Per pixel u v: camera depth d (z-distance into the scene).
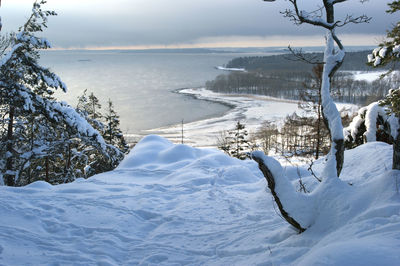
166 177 15.27
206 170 15.77
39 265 6.06
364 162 10.09
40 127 17.61
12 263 6.03
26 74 15.71
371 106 14.21
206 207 10.11
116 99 182.62
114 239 7.50
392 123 6.90
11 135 16.89
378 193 5.58
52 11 15.20
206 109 140.12
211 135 85.50
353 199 5.71
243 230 7.65
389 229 4.46
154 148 20.69
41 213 8.84
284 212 6.22
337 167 6.70
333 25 6.81
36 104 15.23
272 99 158.50
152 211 9.70
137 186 13.12
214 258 6.34
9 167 16.70
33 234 7.48
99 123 22.50
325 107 6.98
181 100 172.38
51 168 24.47
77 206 9.69
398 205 5.03
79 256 6.52
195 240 7.45
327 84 7.06
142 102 169.38
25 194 10.77
